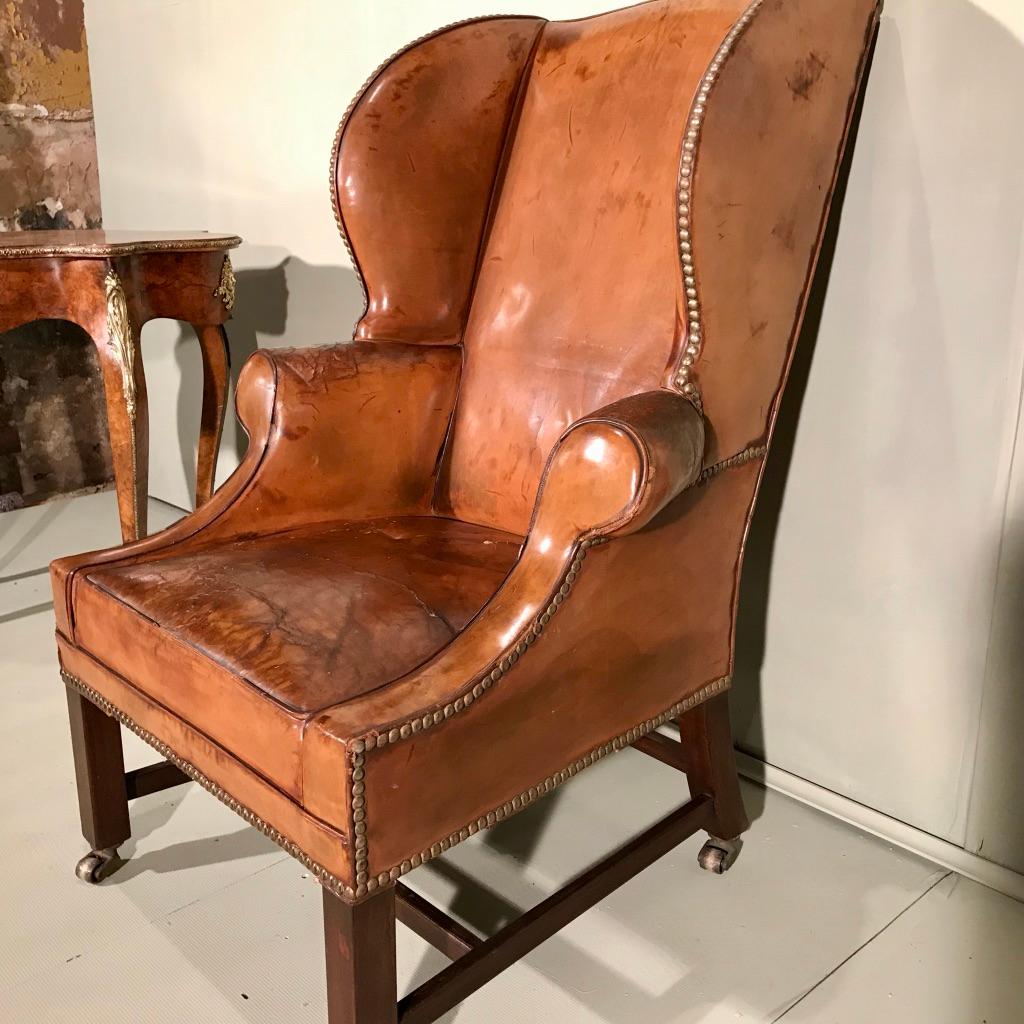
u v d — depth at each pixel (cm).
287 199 213
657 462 86
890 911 125
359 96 129
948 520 125
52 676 183
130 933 121
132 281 172
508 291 133
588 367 122
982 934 121
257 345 233
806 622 142
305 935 121
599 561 94
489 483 131
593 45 128
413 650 94
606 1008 110
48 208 264
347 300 206
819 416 134
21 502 275
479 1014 109
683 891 129
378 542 120
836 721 142
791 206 104
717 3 116
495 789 93
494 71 133
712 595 114
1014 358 116
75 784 151
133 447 173
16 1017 108
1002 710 125
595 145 125
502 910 125
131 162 256
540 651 92
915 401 125
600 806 146
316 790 84
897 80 119
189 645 97
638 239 119
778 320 108
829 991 112
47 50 253
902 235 122
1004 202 113
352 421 129
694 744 127
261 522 124
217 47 218
